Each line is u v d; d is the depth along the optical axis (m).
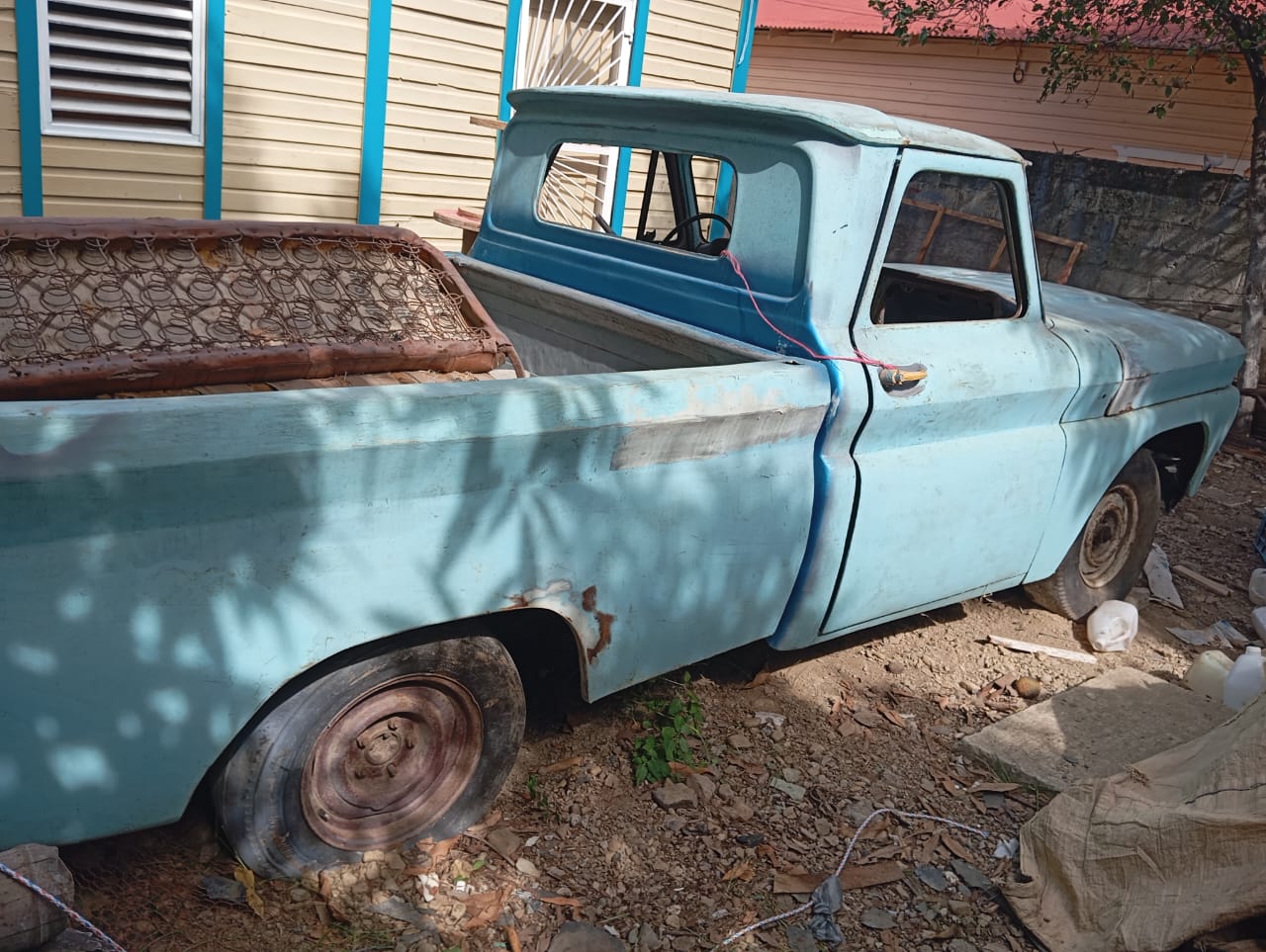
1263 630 4.84
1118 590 4.91
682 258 3.51
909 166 3.19
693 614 2.98
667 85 8.74
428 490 2.31
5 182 5.88
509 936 2.51
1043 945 2.78
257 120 6.65
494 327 3.30
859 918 2.80
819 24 15.34
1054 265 11.73
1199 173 10.77
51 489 1.85
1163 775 3.09
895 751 3.57
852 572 3.37
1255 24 8.55
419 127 7.39
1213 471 7.87
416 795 2.72
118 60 6.06
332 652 2.27
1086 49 9.87
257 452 2.04
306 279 3.16
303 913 2.47
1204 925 2.57
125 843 2.55
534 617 3.28
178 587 2.04
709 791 3.15
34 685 1.93
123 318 2.75
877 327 3.28
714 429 2.82
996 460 3.71
